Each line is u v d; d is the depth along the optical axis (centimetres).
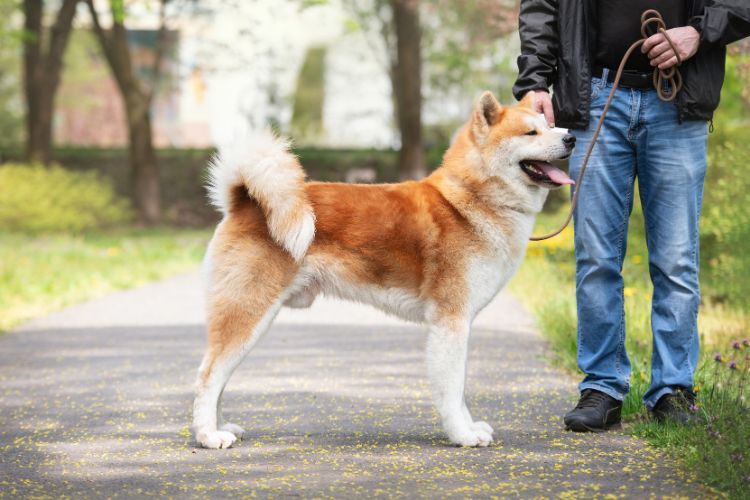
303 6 2266
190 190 3331
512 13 1364
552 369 724
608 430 521
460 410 496
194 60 3088
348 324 1017
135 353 824
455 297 496
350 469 446
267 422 560
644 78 514
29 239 2091
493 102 507
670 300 519
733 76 1224
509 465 448
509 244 508
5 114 4284
